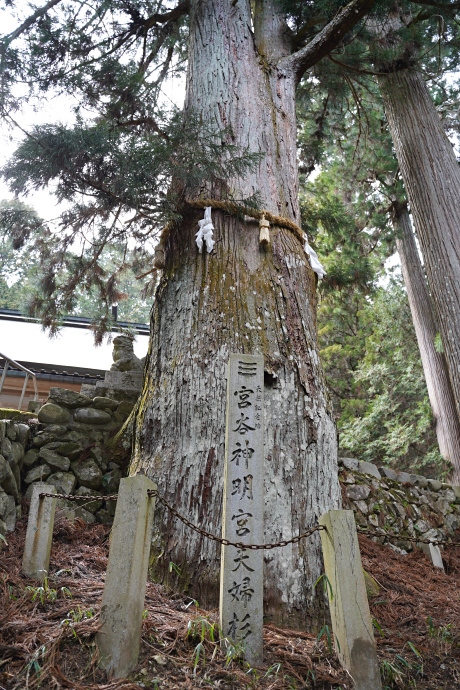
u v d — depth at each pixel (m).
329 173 13.92
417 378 13.70
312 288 5.02
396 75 9.09
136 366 7.28
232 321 4.36
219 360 4.19
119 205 5.21
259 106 5.93
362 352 15.60
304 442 3.98
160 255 5.29
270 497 3.68
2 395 9.80
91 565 4.02
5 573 3.39
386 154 12.93
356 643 2.66
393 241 14.38
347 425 14.12
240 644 2.68
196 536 3.61
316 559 3.58
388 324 14.52
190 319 4.48
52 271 7.16
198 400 4.07
